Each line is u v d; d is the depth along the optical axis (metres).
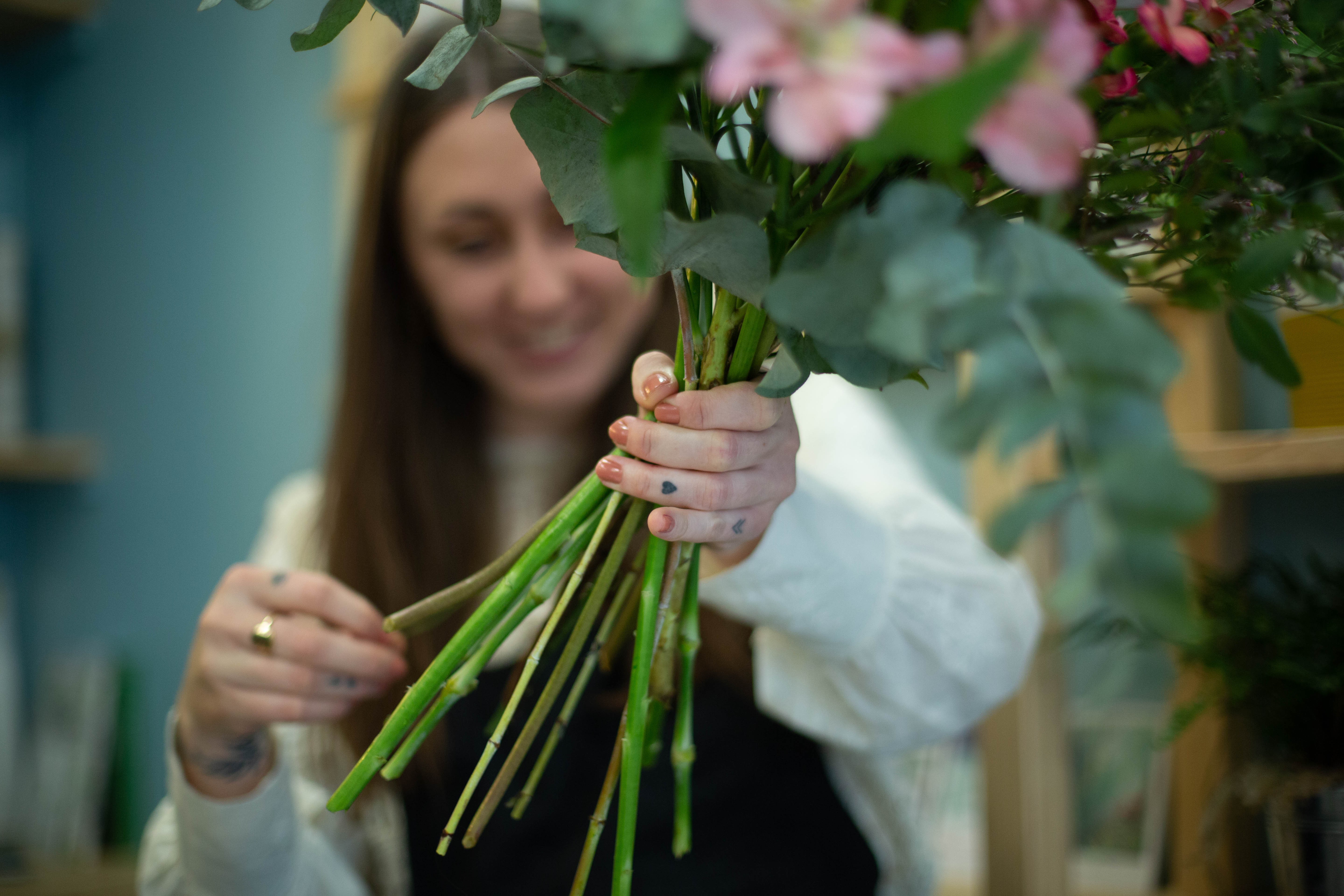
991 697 0.78
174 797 0.72
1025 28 0.26
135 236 1.97
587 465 1.18
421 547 1.10
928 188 0.30
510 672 1.04
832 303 0.31
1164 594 0.23
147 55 1.95
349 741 0.98
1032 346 0.27
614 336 1.10
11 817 1.83
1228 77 0.40
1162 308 0.91
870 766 1.02
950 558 0.79
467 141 0.99
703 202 0.41
